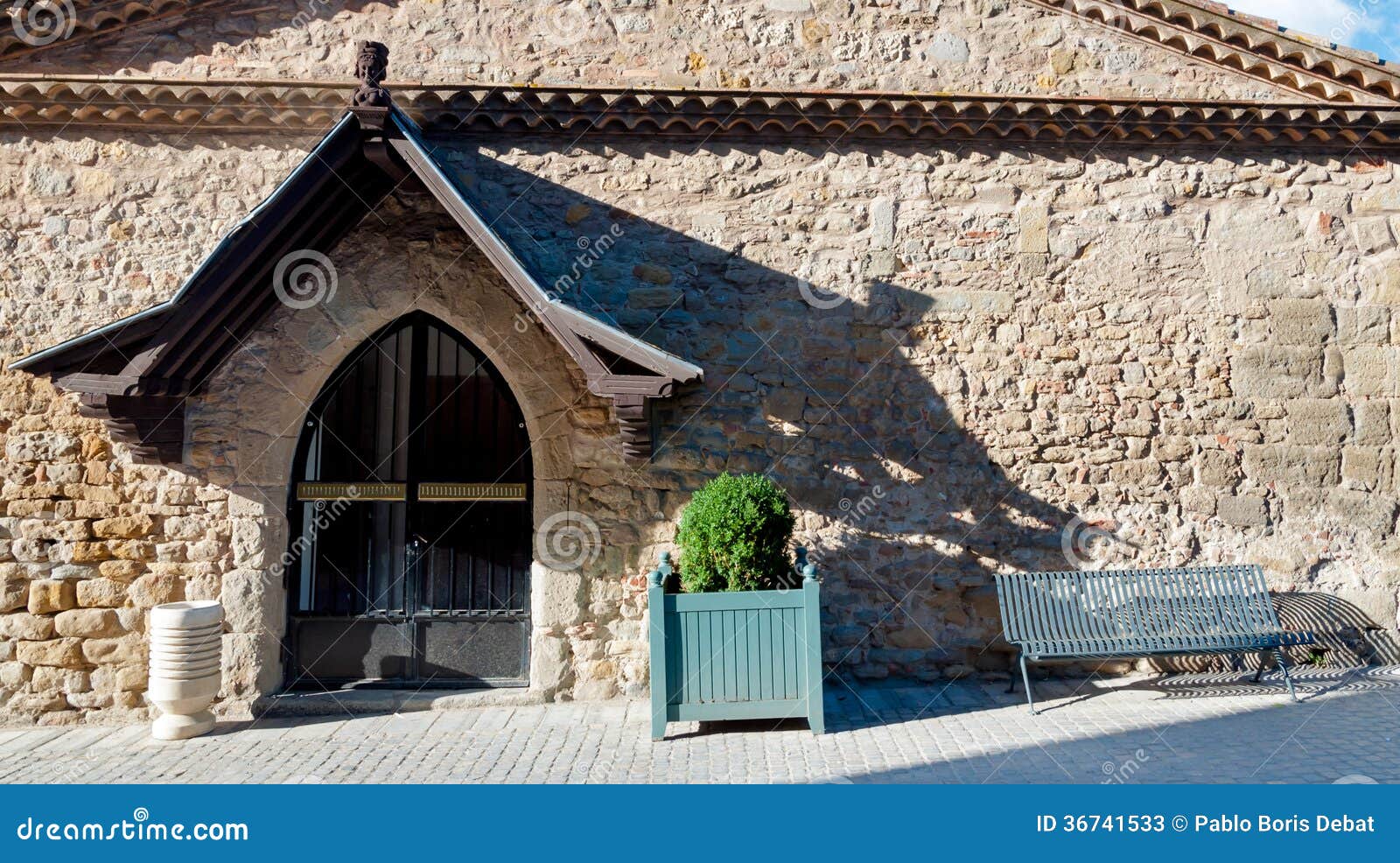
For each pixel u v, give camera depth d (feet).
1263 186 21.67
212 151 20.84
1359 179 21.74
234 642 19.80
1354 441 21.35
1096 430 21.33
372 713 19.80
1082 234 21.52
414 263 20.42
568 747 17.26
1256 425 21.40
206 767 16.53
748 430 20.95
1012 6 22.08
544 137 21.24
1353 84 21.31
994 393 21.29
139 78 20.01
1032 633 19.90
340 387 21.02
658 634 17.61
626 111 20.79
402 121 17.78
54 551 19.83
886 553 21.06
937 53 21.99
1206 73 21.98
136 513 19.93
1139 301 21.48
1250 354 21.43
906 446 21.15
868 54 21.99
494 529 21.04
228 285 16.83
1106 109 21.11
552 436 20.38
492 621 20.90
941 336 21.35
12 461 19.94
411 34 21.66
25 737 18.63
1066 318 21.44
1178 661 21.30
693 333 21.08
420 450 21.03
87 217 20.61
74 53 21.15
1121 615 20.16
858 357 21.21
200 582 19.86
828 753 16.60
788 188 21.42
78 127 20.66
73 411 20.08
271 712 19.75
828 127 21.27
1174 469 21.34
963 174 21.57
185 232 20.67
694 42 21.91
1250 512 21.25
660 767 16.03
